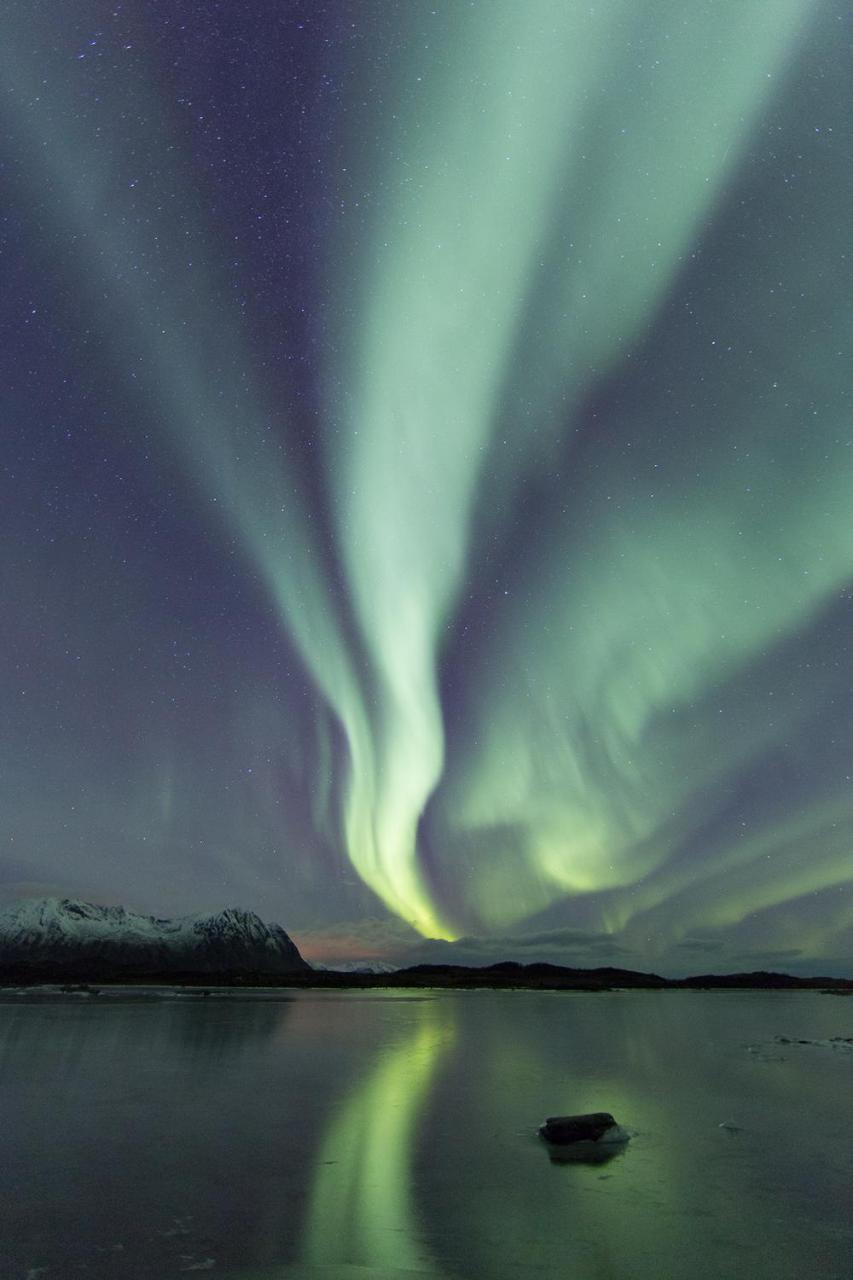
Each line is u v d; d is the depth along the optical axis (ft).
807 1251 33.06
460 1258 31.91
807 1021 189.78
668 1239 34.42
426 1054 105.70
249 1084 77.05
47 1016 162.91
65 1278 29.22
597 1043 123.95
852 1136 56.34
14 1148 49.78
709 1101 70.33
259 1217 36.78
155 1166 45.85
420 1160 48.08
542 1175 44.83
